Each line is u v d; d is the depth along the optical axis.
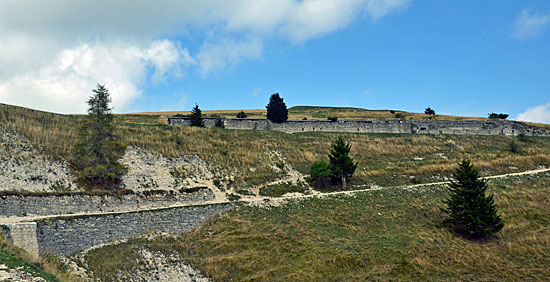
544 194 50.34
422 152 72.19
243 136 68.44
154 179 48.78
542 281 32.81
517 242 39.41
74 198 38.12
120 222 36.50
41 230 30.61
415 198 50.03
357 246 37.66
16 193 34.28
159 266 33.81
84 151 44.78
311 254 36.34
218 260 35.31
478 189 41.75
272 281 32.91
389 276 33.59
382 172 61.66
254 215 43.28
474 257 36.56
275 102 82.44
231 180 53.62
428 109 111.31
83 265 31.23
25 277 21.56
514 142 77.06
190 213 41.31
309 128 82.38
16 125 45.09
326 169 56.00
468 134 83.56
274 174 57.72
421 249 37.34
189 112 114.44
